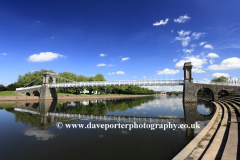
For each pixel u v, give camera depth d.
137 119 18.12
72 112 23.94
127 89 113.44
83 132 12.50
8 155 8.27
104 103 41.44
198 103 37.97
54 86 51.69
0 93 50.69
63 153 8.44
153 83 41.28
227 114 15.54
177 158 6.27
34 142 10.23
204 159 5.69
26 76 78.44
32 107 30.77
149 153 8.20
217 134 8.70
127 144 9.64
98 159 7.61
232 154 5.50
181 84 40.84
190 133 11.90
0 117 19.42
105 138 10.90
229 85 41.12
